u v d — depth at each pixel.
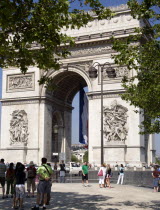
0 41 33.91
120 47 33.09
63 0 29.77
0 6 28.11
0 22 29.88
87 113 96.62
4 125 95.38
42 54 33.44
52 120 106.69
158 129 35.66
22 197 30.22
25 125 92.88
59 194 42.62
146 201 37.41
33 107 93.00
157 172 49.62
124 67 84.69
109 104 84.81
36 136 91.38
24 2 31.14
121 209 30.84
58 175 76.44
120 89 83.88
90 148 85.25
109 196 41.03
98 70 87.44
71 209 30.38
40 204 32.03
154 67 32.62
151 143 92.31
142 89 35.59
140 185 62.06
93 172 76.75
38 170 30.23
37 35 30.98
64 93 106.19
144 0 30.75
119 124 82.75
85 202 35.16
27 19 31.73
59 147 105.75
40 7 30.86
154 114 34.47
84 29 89.75
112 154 81.94
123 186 56.97
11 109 95.50
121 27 85.56
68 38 33.97
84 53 90.38
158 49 32.09
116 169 77.31
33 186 39.78
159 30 33.12
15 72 96.56
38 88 93.19
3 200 37.00
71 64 91.94
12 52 35.59
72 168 90.00
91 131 85.88
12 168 38.84
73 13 32.66
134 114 81.94
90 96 87.69
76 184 60.16
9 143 93.69
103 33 87.06
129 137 81.62
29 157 91.06
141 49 33.75
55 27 31.55
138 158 79.94
